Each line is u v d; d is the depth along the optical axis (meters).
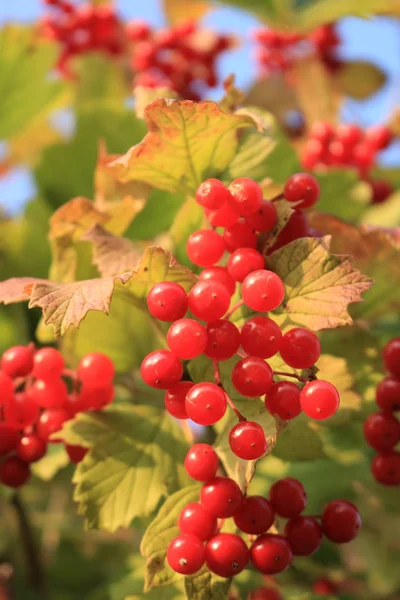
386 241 0.39
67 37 0.68
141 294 0.37
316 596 0.47
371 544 0.53
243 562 0.34
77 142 0.48
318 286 0.35
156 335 0.40
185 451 0.38
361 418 0.40
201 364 0.36
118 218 0.39
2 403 0.37
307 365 0.34
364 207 0.50
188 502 0.36
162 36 0.63
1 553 0.54
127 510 0.37
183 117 0.36
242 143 0.38
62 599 0.53
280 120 0.67
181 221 0.39
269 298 0.34
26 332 0.46
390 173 0.56
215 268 0.36
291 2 0.65
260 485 0.46
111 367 0.38
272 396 0.34
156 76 0.64
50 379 0.38
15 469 0.39
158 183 0.38
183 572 0.34
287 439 0.38
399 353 0.38
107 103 0.48
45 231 0.48
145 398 0.42
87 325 0.40
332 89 0.67
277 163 0.47
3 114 0.61
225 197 0.35
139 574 0.46
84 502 0.37
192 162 0.38
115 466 0.38
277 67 0.67
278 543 0.35
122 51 0.69
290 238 0.36
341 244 0.40
